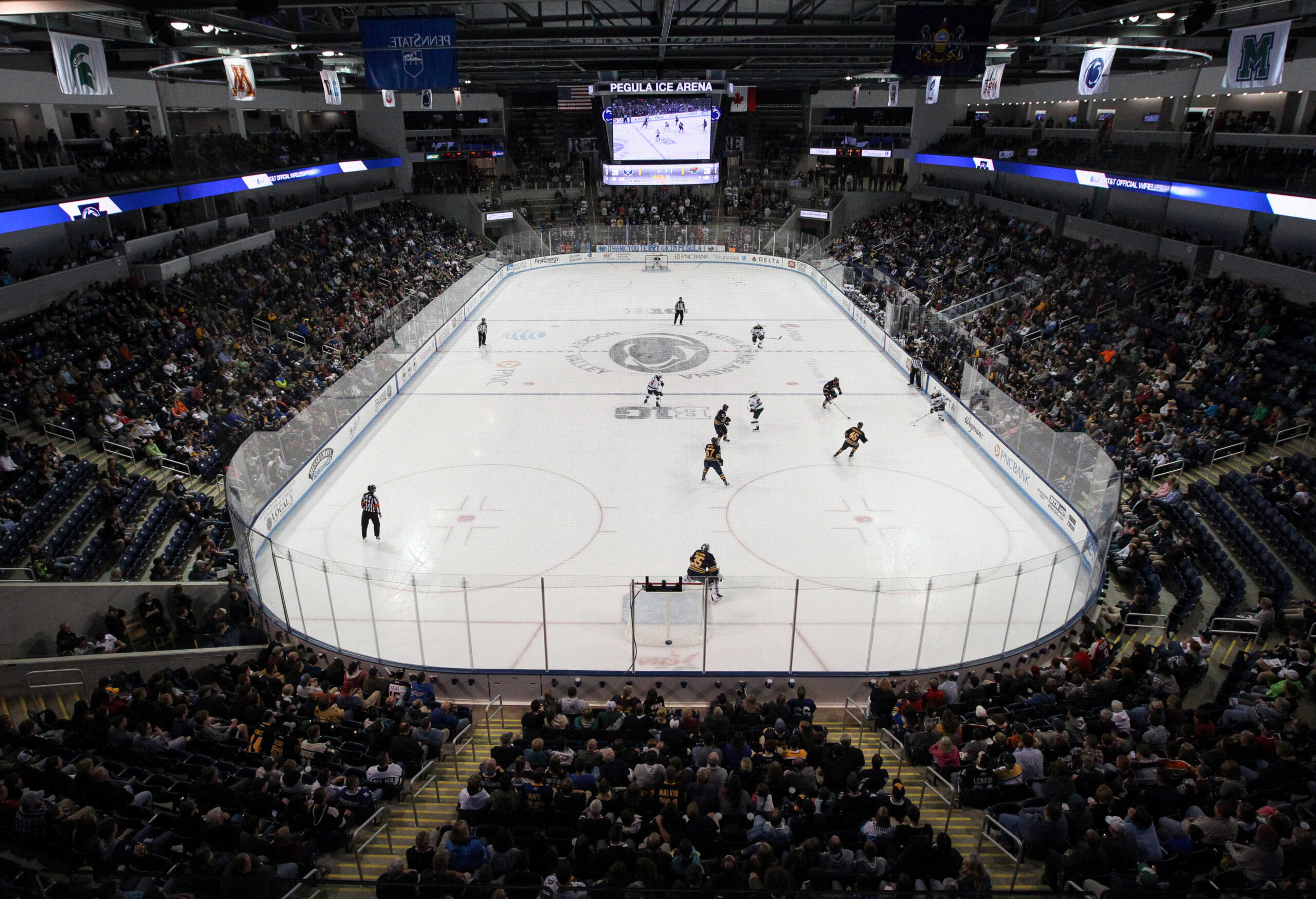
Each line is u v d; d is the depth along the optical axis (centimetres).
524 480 2392
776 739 1120
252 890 732
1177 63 3528
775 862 777
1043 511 2178
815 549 1998
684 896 721
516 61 3934
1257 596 1705
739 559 1944
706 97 4772
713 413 2950
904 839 889
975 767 1048
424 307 3700
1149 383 2597
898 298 3828
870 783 1050
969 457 2570
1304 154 2630
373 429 2816
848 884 826
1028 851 913
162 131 3891
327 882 756
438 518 2161
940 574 1884
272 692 1261
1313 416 2219
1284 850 849
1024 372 3025
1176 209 3719
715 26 3122
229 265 3666
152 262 3322
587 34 2934
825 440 2698
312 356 3362
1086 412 2591
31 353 2477
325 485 2372
